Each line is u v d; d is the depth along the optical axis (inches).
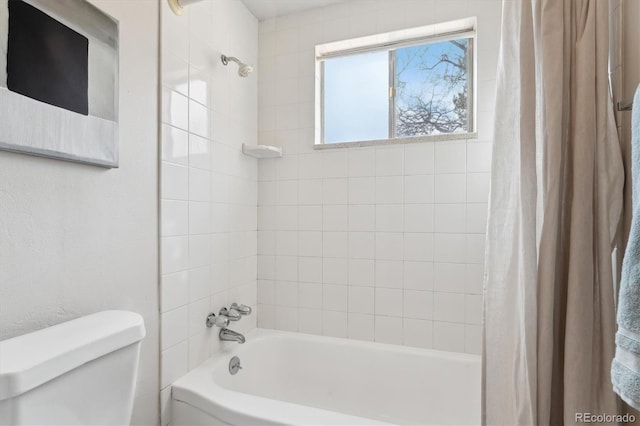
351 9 76.4
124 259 45.1
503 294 39.7
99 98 40.5
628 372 20.3
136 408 47.1
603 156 33.4
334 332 76.3
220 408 47.2
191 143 58.9
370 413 69.2
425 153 70.2
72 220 38.1
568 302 33.5
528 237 35.2
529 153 35.6
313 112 78.8
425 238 70.1
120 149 44.5
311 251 78.3
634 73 33.2
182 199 56.5
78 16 38.0
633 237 21.0
